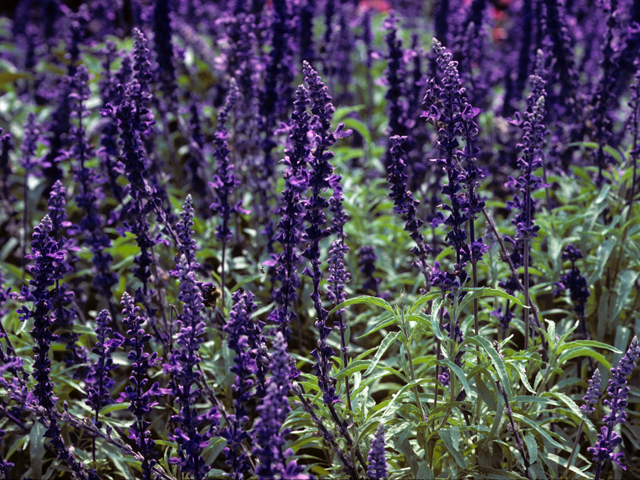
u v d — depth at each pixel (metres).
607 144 5.48
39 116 7.70
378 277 5.30
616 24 4.72
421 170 5.15
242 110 5.12
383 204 5.62
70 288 4.90
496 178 5.84
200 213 5.91
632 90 4.25
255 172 5.13
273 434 2.46
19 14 10.70
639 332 4.14
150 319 3.87
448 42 6.27
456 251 3.21
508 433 3.39
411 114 5.43
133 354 3.11
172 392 2.91
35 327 3.15
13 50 10.40
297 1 5.49
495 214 5.88
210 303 3.53
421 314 3.26
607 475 3.84
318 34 9.34
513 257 3.78
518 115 3.32
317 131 3.01
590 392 3.09
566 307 4.68
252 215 5.39
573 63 5.04
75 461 3.25
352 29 8.90
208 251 4.84
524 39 6.25
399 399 3.56
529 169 3.32
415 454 3.21
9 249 5.89
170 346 3.82
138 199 3.71
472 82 5.56
